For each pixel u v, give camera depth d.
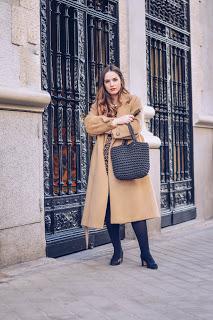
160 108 7.80
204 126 8.90
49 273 4.63
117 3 6.65
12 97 4.74
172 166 8.05
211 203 9.20
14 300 3.76
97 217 4.75
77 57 5.99
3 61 4.87
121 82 4.86
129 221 4.73
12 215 4.85
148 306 3.60
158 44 7.82
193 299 3.78
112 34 6.62
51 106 5.56
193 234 7.24
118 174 4.58
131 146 4.60
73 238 5.75
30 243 5.06
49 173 5.51
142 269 4.82
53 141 5.70
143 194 4.82
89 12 6.21
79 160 5.99
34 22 5.25
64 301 3.72
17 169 4.93
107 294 3.91
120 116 4.78
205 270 4.80
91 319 3.30
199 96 8.89
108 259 5.35
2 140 4.77
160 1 7.83
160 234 7.10
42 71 5.44
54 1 5.77
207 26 9.22
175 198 8.09
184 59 8.54
